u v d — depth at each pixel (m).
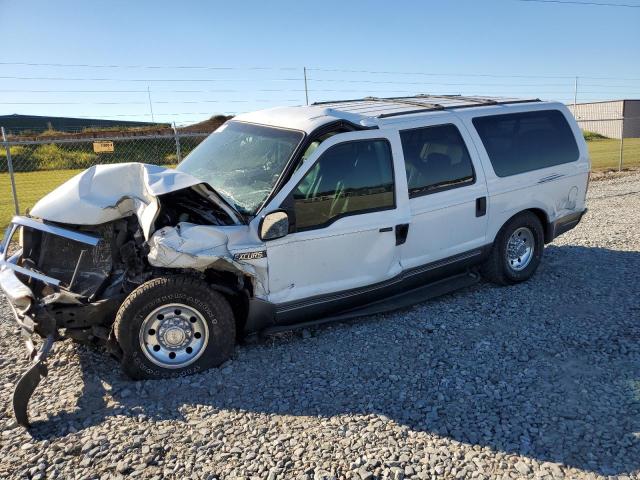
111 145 10.70
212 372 4.25
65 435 3.50
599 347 4.64
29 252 4.56
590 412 3.67
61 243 4.45
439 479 3.05
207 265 4.16
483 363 4.40
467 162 5.60
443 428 3.51
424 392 3.97
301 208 4.52
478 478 3.06
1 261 4.46
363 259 4.89
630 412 3.66
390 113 5.30
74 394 3.98
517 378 4.15
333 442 3.38
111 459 3.24
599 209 10.81
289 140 4.75
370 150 4.91
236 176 4.86
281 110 5.46
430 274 5.49
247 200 4.58
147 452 3.30
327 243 4.66
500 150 5.91
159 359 4.15
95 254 4.41
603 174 16.72
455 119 5.63
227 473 3.12
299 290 4.64
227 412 3.74
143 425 3.59
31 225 4.34
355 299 4.97
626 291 5.97
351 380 4.16
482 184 5.68
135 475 3.11
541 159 6.27
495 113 5.99
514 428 3.50
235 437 3.46
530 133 6.26
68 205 4.29
